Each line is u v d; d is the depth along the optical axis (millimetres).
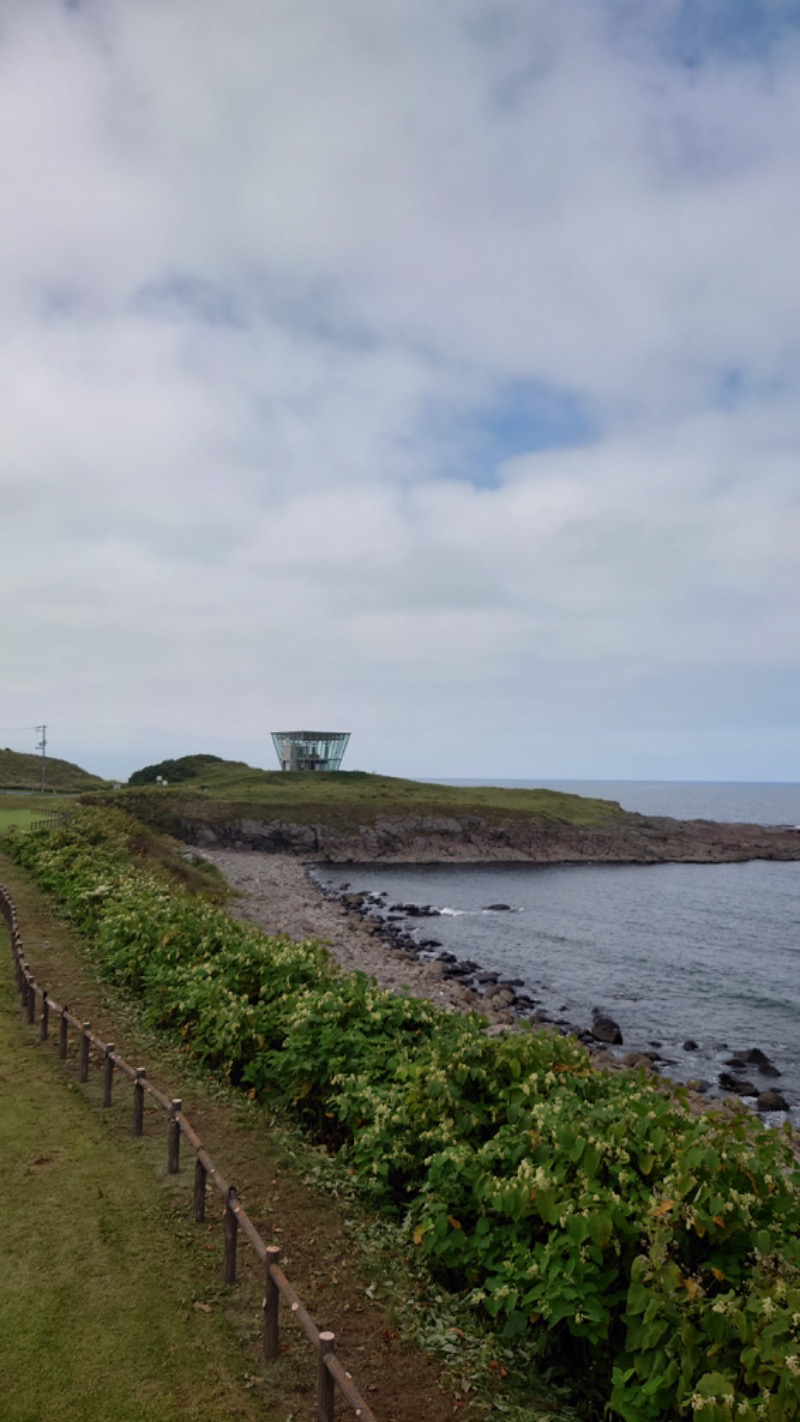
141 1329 6070
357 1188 8570
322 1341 5098
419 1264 7273
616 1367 5398
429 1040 10492
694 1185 5992
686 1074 23750
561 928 48156
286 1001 11625
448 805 100500
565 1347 6246
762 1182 6129
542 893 64375
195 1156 8438
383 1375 5805
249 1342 6062
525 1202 6336
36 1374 5523
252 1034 11281
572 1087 8383
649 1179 6559
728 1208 5773
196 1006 12492
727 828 117625
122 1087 10844
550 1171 6574
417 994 30062
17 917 20688
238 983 12930
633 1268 5492
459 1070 8633
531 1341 6254
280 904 49250
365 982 12172
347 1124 9672
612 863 90938
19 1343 5801
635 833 103250
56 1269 6699
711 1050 26062
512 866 85625
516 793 124438
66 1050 11781
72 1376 5539
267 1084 11008
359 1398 4676
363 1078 9414
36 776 115688
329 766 135375
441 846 91125
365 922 46906
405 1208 8273
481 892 64375
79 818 39656
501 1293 6156
